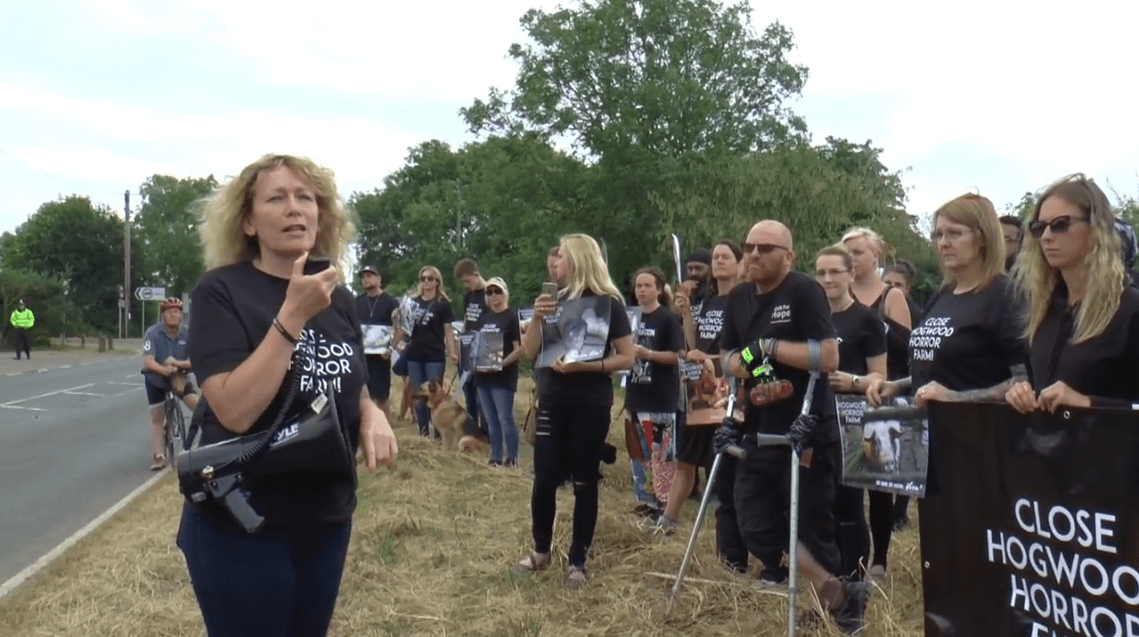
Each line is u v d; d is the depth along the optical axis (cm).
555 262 695
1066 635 280
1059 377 306
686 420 612
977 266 398
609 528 591
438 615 472
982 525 309
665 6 3278
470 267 1062
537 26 3400
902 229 2373
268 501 238
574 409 511
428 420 1070
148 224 8806
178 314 1015
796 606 412
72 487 912
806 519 427
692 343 777
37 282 4822
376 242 7094
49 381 2439
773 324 437
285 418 238
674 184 2911
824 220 2325
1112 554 265
